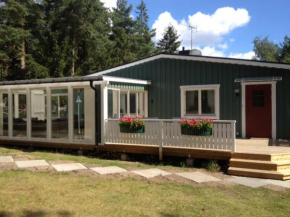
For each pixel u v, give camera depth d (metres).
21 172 6.98
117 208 4.76
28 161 8.43
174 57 12.05
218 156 7.67
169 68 12.20
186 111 11.82
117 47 31.59
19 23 24.59
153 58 12.54
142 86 12.14
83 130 9.88
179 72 11.95
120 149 9.18
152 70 12.59
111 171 7.28
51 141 10.48
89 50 27.41
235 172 7.04
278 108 10.16
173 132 8.41
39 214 4.49
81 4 25.44
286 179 6.60
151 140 8.73
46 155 9.52
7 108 11.58
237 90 10.78
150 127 8.76
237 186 6.07
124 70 13.37
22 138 11.18
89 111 9.76
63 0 25.80
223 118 11.03
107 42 29.69
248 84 10.62
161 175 6.92
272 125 10.28
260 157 7.18
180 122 8.22
